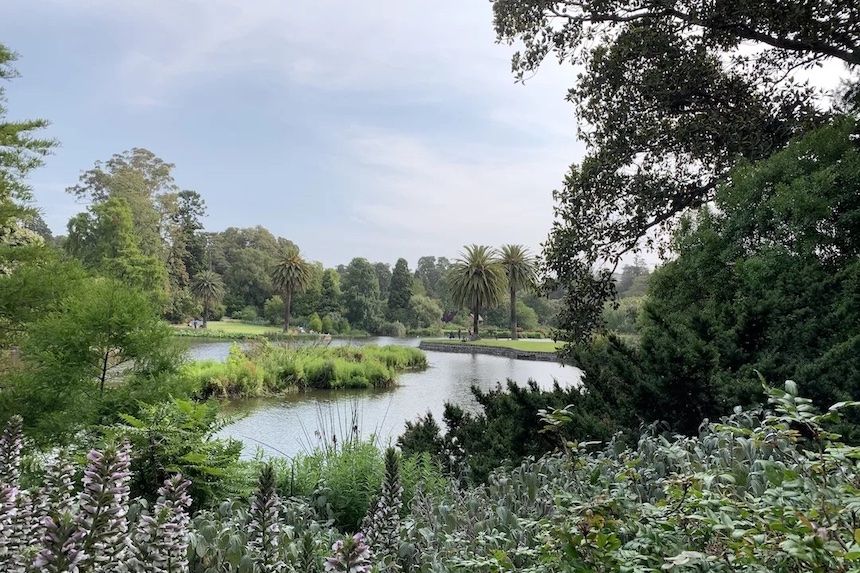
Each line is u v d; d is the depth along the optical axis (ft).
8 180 29.17
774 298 16.38
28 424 18.34
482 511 10.00
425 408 50.90
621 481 8.96
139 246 156.46
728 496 6.29
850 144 21.30
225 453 14.76
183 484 6.36
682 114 29.37
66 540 4.74
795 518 4.73
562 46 28.58
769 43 25.55
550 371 89.97
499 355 131.85
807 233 20.08
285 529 8.58
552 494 9.22
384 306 256.73
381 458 15.92
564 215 30.32
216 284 215.10
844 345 12.84
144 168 170.50
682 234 27.12
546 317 244.22
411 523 9.85
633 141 28.55
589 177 29.17
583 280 29.71
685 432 13.97
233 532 8.30
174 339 21.84
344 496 14.82
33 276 24.86
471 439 20.13
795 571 4.85
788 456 8.70
